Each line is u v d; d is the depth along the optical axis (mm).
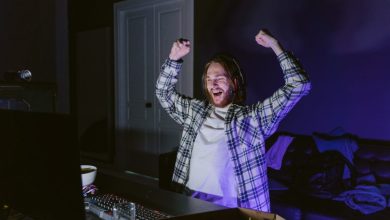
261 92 3840
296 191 3082
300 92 1430
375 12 3051
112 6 5422
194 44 4398
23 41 5789
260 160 1546
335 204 2781
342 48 3258
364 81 3146
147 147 5164
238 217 935
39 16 5922
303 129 3533
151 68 5020
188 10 4441
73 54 6191
